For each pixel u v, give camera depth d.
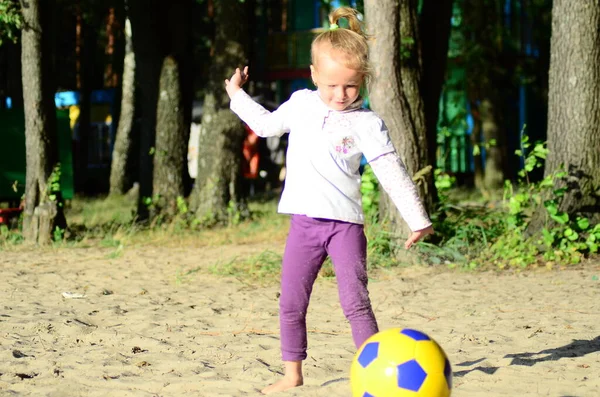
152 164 19.14
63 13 32.31
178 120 18.38
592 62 11.89
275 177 32.69
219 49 17.70
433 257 11.79
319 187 4.86
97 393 5.36
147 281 10.76
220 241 15.14
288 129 5.12
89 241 15.41
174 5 18.58
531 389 5.25
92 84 36.47
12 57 22.95
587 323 7.62
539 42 32.22
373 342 4.40
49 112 15.27
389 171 4.77
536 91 32.78
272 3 33.22
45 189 15.12
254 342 7.00
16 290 9.88
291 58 32.84
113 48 34.19
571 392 5.18
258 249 13.82
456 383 5.43
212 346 6.84
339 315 8.33
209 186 17.58
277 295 9.60
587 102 11.95
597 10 11.87
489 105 28.09
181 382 5.58
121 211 21.30
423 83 15.69
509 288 9.81
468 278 10.68
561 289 9.63
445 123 17.97
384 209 12.53
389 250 12.09
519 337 7.04
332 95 4.77
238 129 17.80
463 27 28.61
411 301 9.05
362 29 5.04
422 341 4.36
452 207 13.35
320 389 5.26
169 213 18.12
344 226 4.86
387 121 12.09
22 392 5.37
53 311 8.45
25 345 6.81
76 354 6.50
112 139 35.38
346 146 4.86
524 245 11.90
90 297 9.45
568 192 12.05
